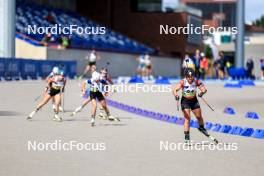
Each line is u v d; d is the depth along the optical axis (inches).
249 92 3548.2
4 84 3587.6
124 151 1240.8
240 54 5516.7
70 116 1971.0
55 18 6176.2
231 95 3238.2
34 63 4419.3
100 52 5669.3
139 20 7593.5
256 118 2053.4
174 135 1528.1
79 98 2736.2
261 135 1512.1
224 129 1637.6
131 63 6387.8
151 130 1633.9
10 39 4340.6
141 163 1095.6
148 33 7588.6
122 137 1466.5
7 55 4340.6
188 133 1358.3
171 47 7539.4
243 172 1015.6
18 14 5620.1
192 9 7854.3
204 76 5388.8
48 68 4623.5
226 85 4259.4
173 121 1870.1
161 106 2461.9
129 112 2198.6
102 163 1090.7
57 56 4997.5
